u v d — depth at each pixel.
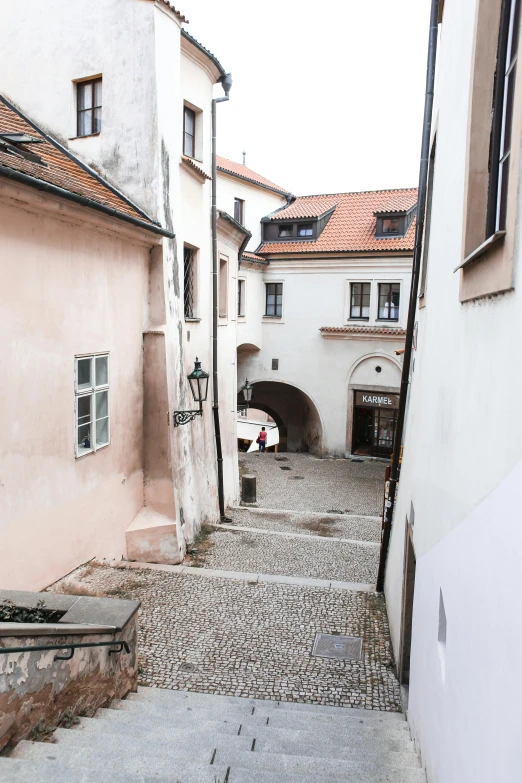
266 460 25.03
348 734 5.00
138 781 3.24
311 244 24.80
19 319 6.70
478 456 3.10
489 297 3.06
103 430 8.86
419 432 6.11
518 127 2.56
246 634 7.35
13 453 6.70
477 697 2.61
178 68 10.70
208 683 6.19
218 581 8.95
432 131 7.52
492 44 3.51
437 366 5.04
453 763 3.01
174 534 10.01
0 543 6.54
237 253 17.14
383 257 23.42
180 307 11.05
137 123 9.96
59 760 3.56
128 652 5.55
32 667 3.87
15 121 10.27
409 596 6.34
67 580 7.84
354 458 25.02
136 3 9.81
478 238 3.63
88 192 8.34
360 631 7.60
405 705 5.85
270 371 25.89
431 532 4.59
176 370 10.68
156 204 9.93
